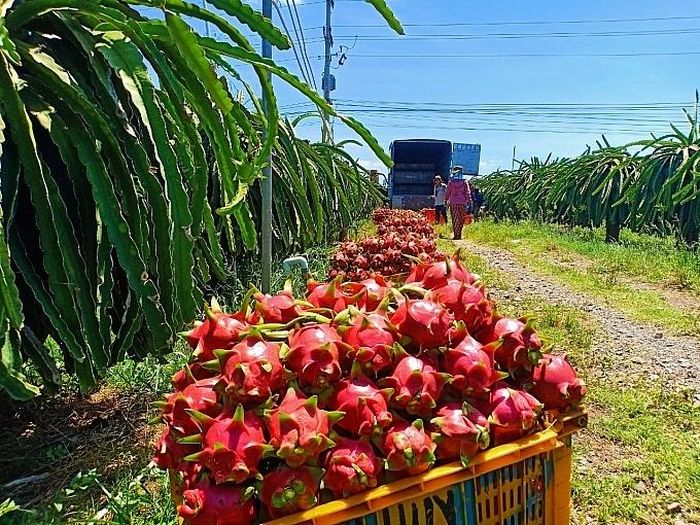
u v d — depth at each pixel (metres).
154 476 2.49
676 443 3.16
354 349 1.45
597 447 3.12
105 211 2.14
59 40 2.41
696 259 8.49
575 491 2.67
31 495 2.44
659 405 3.66
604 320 5.80
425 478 1.36
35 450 2.82
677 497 2.66
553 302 6.60
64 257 2.09
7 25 2.11
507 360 1.62
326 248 8.57
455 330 1.56
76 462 2.66
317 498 1.31
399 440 1.34
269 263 4.18
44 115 2.12
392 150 20.97
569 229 16.02
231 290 5.23
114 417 3.13
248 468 1.24
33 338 2.27
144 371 3.52
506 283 7.75
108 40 2.23
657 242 12.89
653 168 11.54
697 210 10.36
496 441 1.50
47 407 3.22
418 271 1.98
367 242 4.94
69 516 2.25
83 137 2.17
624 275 8.30
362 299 1.80
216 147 2.36
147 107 2.23
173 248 2.37
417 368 1.44
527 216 21.58
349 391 1.38
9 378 1.80
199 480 1.30
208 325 1.58
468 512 1.43
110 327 2.33
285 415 1.27
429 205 19.61
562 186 15.73
